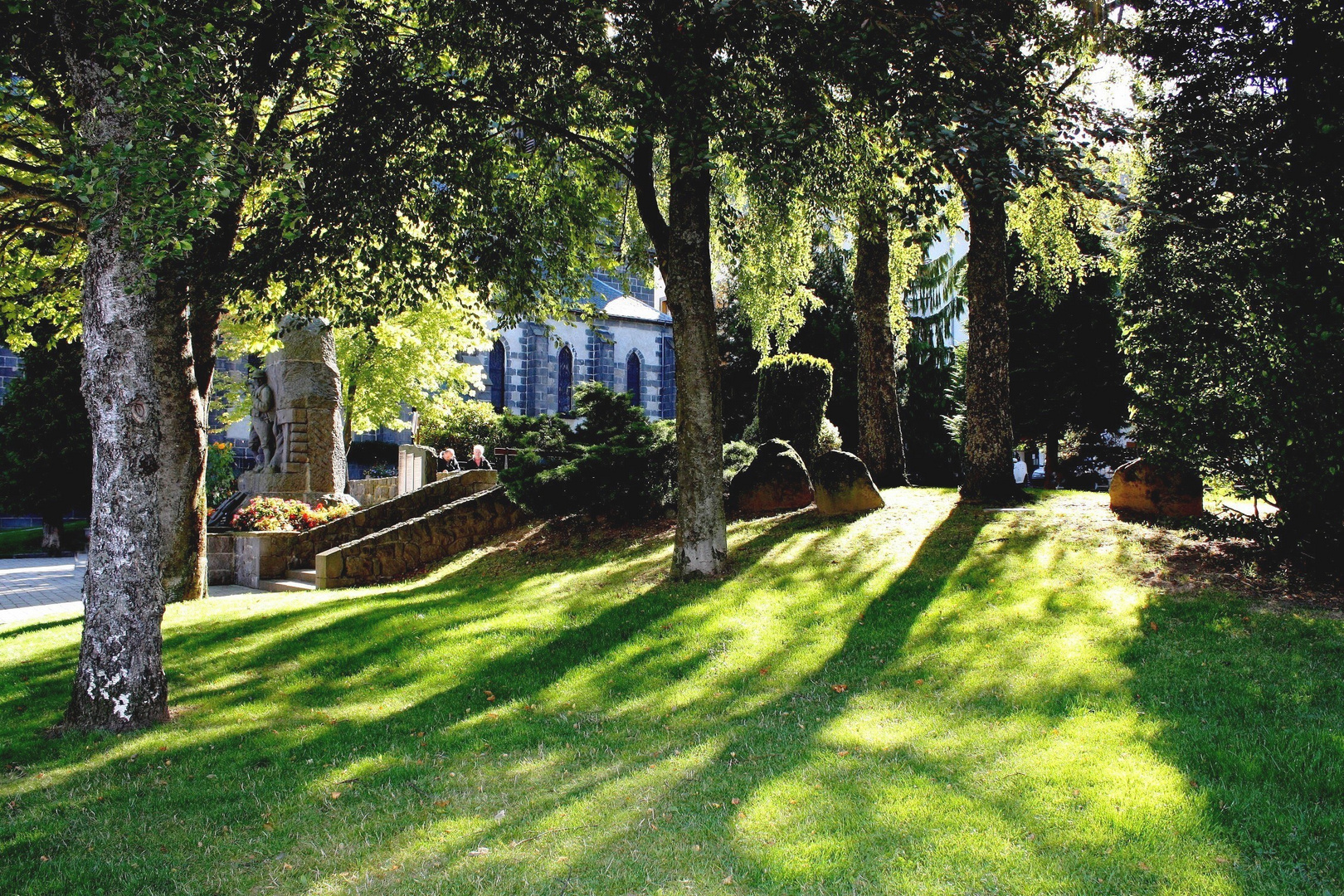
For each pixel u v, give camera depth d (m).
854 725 5.92
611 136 12.77
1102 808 4.33
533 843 4.38
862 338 16.23
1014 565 9.70
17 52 9.08
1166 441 9.25
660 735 6.15
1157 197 8.87
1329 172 8.16
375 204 10.60
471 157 11.81
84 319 6.88
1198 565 9.05
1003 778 4.79
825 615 8.81
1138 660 6.72
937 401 31.69
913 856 3.96
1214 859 3.82
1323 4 8.95
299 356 19.92
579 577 11.58
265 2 8.33
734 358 29.58
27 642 10.48
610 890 3.81
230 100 9.23
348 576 14.98
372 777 5.64
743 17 8.75
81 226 12.15
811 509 13.78
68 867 4.41
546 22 9.91
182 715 7.21
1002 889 3.65
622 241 15.42
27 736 6.75
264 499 17.92
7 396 31.00
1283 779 4.59
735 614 9.00
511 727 6.55
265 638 9.68
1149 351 9.20
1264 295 8.11
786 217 11.79
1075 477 29.03
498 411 47.12
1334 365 7.65
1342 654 6.44
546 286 13.55
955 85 8.16
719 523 10.66
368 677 8.16
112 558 6.88
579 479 14.25
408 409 43.06
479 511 16.62
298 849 4.54
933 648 7.56
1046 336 26.98
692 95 8.75
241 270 10.50
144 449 6.96
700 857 4.08
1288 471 8.20
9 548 30.69
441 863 4.22
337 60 9.98
